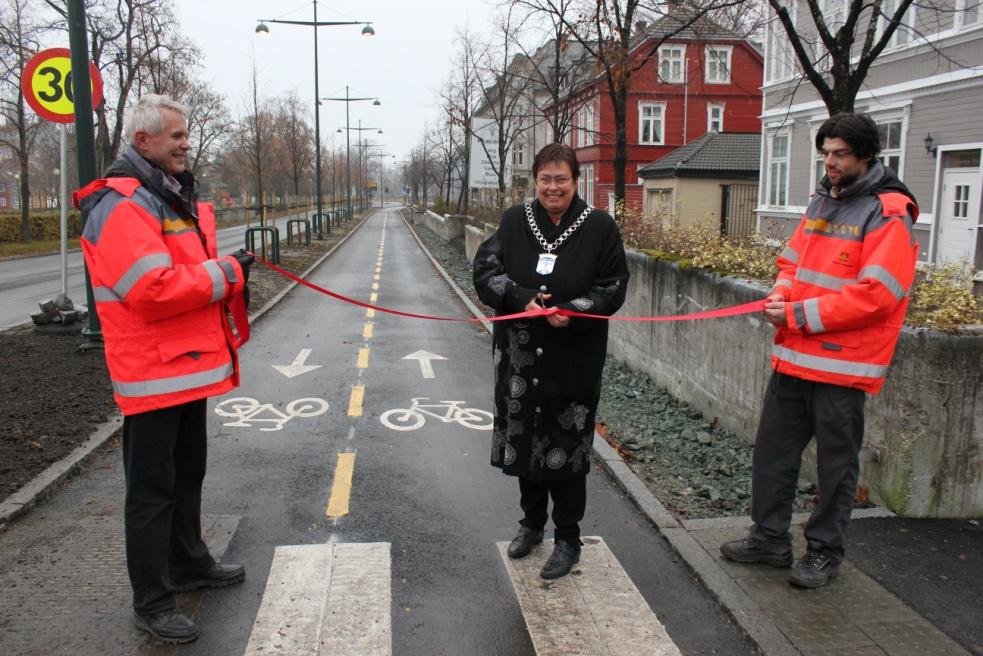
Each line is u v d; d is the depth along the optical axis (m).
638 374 8.53
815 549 3.81
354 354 9.89
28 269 23.09
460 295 16.20
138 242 3.05
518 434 3.71
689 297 7.06
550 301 3.60
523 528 4.16
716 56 15.82
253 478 5.38
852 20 7.57
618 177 13.40
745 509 4.86
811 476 5.16
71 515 4.59
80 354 8.80
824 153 3.69
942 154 16.23
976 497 4.42
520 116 29.86
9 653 3.19
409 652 3.32
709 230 8.53
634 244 9.62
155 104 3.25
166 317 3.20
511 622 3.57
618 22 12.63
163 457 3.28
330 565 4.07
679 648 3.35
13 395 6.92
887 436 4.53
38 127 37.72
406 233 45.59
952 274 4.93
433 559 4.19
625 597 3.75
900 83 17.55
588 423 3.76
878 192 3.61
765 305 3.76
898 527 4.32
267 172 49.00
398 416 7.04
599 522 4.70
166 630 3.29
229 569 3.85
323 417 6.96
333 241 35.78
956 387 4.29
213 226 3.62
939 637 3.35
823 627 3.44
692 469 5.61
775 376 3.95
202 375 3.30
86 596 3.65
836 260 3.67
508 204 21.92
